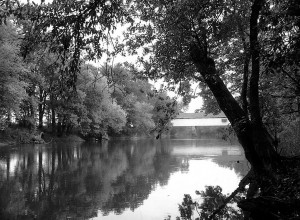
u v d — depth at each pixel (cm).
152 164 1955
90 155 2517
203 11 743
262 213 743
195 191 1138
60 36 544
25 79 3228
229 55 1062
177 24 867
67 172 1587
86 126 4928
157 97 1141
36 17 527
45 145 3572
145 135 7644
